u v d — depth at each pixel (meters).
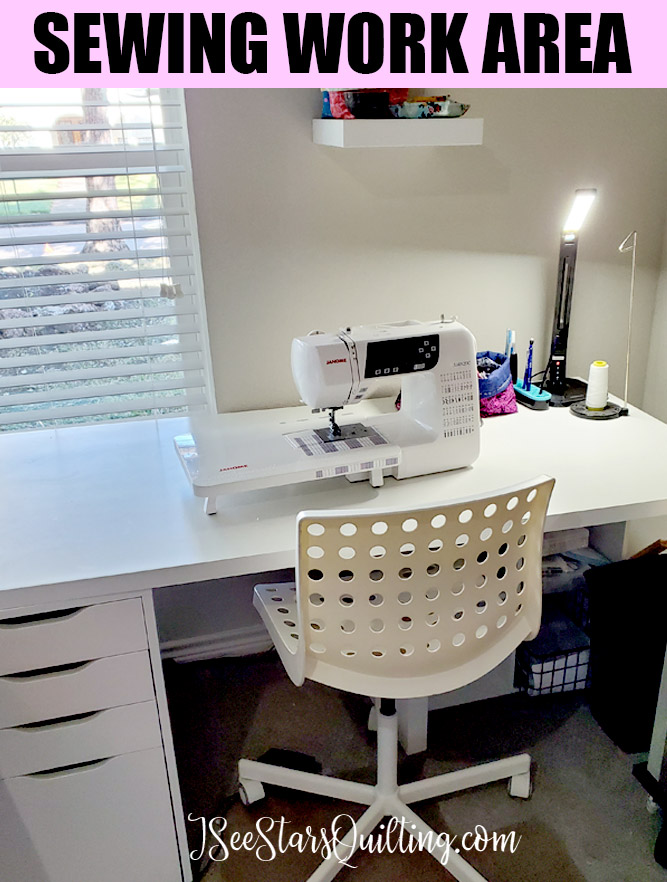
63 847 1.46
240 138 1.72
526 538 1.36
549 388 2.05
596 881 1.55
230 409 1.98
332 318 1.95
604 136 1.95
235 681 2.13
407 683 1.37
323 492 1.57
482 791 1.76
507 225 1.98
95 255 1.81
